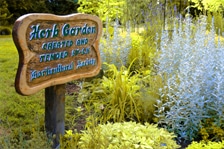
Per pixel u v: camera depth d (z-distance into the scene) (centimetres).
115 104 272
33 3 1048
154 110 263
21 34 176
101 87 304
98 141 186
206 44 305
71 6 1109
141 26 606
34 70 190
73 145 194
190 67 262
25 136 228
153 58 379
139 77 361
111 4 623
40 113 268
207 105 245
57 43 204
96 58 250
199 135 240
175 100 242
